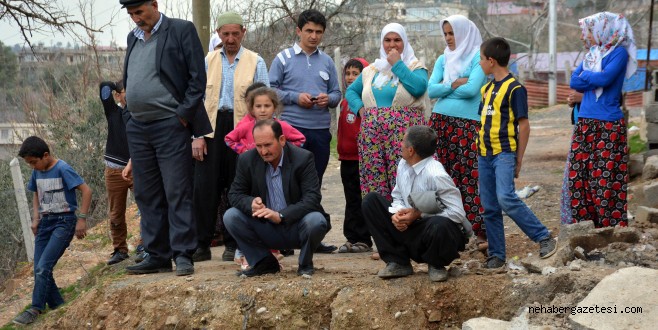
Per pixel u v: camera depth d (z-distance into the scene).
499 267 5.68
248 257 5.86
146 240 6.36
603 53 6.14
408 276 5.42
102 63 16.53
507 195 5.56
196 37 6.12
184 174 6.15
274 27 17.94
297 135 6.41
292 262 6.84
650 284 4.62
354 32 19.16
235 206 5.79
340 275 5.70
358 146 6.73
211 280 5.82
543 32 44.69
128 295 5.97
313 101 7.05
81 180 7.06
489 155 5.74
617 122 6.15
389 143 6.48
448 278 5.32
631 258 5.34
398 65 6.32
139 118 6.15
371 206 5.37
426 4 29.17
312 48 7.27
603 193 6.16
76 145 13.26
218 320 5.45
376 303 5.18
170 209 6.15
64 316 6.31
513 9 45.84
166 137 6.10
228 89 6.95
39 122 15.18
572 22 45.12
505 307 5.07
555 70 30.72
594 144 6.19
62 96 14.87
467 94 6.43
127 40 6.29
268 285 5.51
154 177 6.28
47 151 6.96
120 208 7.43
